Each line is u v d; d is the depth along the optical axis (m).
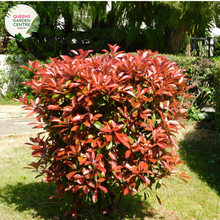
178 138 7.61
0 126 8.98
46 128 3.49
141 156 3.31
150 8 11.88
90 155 3.12
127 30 12.88
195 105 9.43
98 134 3.02
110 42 14.77
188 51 16.55
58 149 3.22
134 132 3.28
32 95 14.67
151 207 4.19
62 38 14.77
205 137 7.59
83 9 12.86
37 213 3.79
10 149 6.63
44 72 3.18
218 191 4.88
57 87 3.09
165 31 12.72
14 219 3.58
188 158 6.31
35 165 3.49
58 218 3.68
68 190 3.41
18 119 10.23
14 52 15.12
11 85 15.06
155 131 3.15
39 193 4.43
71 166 3.10
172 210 4.12
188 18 11.17
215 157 6.31
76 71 3.08
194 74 9.17
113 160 3.14
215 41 17.23
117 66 3.24
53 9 13.14
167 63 3.32
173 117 3.64
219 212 4.12
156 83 3.24
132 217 3.80
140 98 3.13
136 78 3.23
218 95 7.11
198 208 4.21
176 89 3.57
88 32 14.84
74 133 3.19
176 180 5.26
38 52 14.68
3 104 13.70
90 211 3.90
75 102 3.06
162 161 3.28
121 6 12.36
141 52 3.41
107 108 3.19
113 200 3.70
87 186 3.11
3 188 4.53
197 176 5.44
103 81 3.04
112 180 3.17
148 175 3.65
